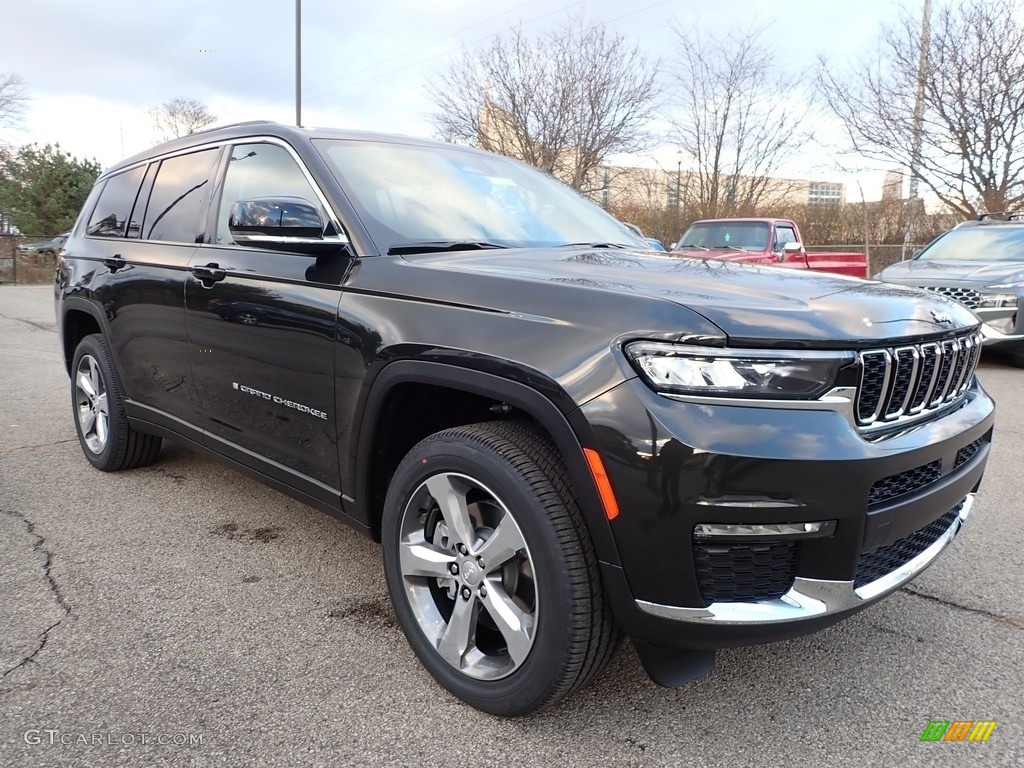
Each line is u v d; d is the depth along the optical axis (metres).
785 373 1.78
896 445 1.90
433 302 2.23
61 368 7.77
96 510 3.71
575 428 1.85
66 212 30.78
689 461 1.73
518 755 2.00
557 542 1.91
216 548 3.29
